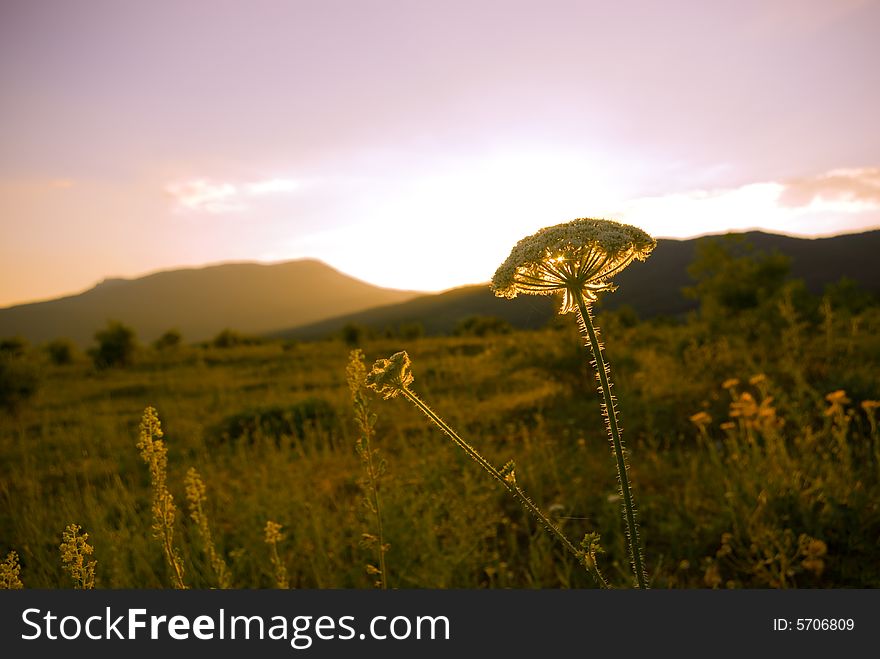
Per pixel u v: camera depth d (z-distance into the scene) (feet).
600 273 6.88
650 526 17.21
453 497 17.53
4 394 53.52
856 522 14.15
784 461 17.57
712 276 66.54
